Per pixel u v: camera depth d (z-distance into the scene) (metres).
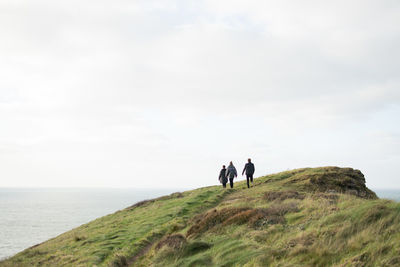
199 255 12.16
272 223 13.94
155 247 15.04
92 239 21.28
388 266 7.66
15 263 19.23
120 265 14.76
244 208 17.08
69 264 16.30
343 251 9.19
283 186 29.05
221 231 14.77
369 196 27.58
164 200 38.09
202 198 30.81
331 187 27.59
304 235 10.97
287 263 9.23
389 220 9.94
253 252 10.68
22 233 130.25
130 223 25.47
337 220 11.53
